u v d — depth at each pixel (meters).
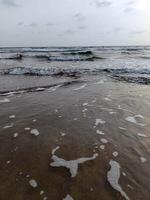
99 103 7.21
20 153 4.00
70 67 17.58
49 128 5.13
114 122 5.53
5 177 3.33
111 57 30.66
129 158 3.87
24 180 3.27
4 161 3.74
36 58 28.95
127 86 10.09
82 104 7.08
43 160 3.79
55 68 16.33
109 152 4.06
